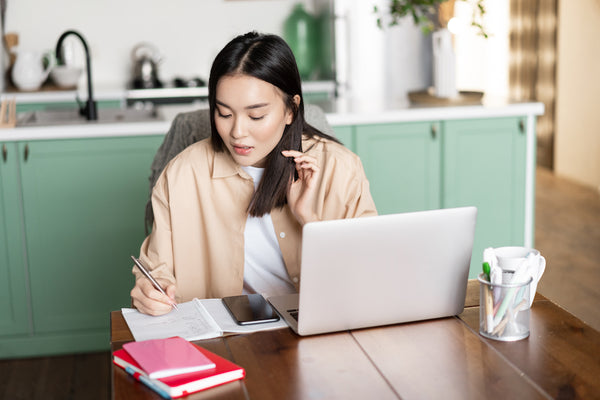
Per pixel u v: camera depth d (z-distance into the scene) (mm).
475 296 1593
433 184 3197
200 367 1227
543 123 6355
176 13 5000
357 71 4457
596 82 5492
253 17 5066
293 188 1726
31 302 3002
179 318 1493
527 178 3266
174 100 4480
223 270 1798
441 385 1204
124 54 4992
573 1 5695
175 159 1779
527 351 1320
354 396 1174
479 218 3260
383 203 3180
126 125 2924
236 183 1750
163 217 1762
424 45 4449
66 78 4469
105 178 2961
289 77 1538
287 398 1168
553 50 6105
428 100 3275
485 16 7289
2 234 2928
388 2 4387
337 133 3082
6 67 4594
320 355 1319
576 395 1164
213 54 5070
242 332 1416
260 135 1529
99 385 2789
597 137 5539
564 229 4598
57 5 4863
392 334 1403
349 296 1380
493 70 7387
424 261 1401
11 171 2883
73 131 2885
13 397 2691
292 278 1827
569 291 3576
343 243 1327
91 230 2990
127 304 3068
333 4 4484
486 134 3195
